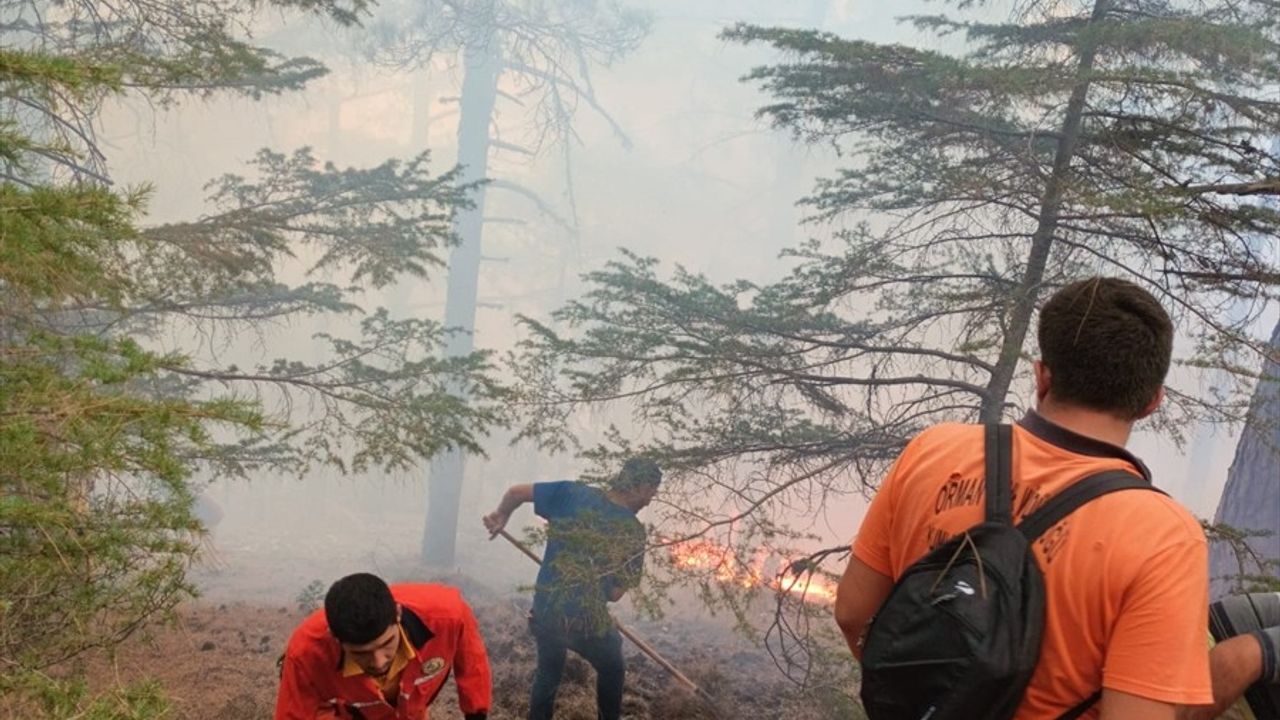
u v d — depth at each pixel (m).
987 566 1.46
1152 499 1.46
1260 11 6.29
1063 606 1.43
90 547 2.63
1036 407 1.65
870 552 1.78
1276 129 5.09
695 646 8.91
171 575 2.92
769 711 6.82
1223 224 4.62
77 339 2.76
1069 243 5.82
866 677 1.52
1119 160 5.77
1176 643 1.37
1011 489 1.56
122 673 4.19
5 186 2.38
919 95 6.26
